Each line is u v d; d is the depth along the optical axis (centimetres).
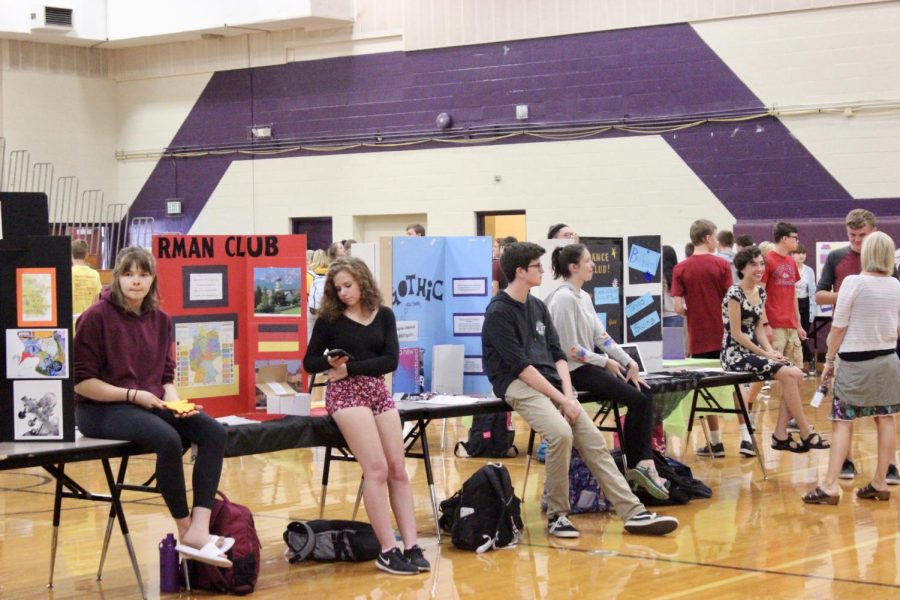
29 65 1798
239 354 561
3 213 458
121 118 1900
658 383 638
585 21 1502
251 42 1772
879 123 1331
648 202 1475
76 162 1855
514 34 1554
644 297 736
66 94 1841
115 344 472
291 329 559
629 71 1478
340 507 643
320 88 1719
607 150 1499
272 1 1667
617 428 625
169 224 1864
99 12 1797
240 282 562
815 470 737
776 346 846
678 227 1457
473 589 464
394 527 593
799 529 567
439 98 1620
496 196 1584
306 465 802
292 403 528
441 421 1020
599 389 617
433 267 659
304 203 1744
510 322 571
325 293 519
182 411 461
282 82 1750
